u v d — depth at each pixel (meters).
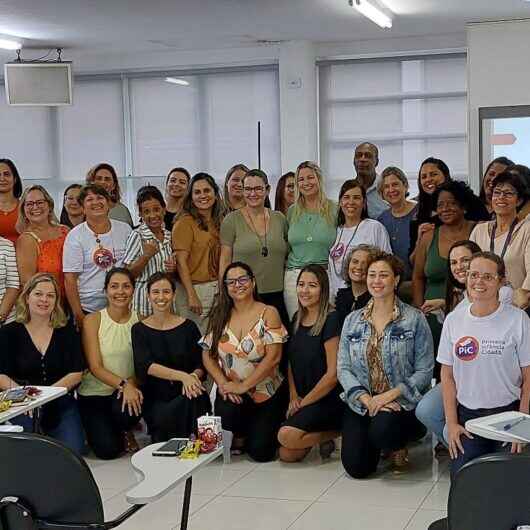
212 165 9.96
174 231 5.59
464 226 5.07
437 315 5.00
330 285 5.37
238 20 8.01
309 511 4.18
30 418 4.74
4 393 4.08
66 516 2.68
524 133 7.30
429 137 9.24
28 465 2.63
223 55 9.70
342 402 4.94
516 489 2.38
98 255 5.29
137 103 10.10
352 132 9.46
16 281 5.25
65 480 2.63
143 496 2.92
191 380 5.03
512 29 7.24
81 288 5.33
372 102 9.37
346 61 9.38
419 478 4.62
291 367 5.02
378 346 4.62
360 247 4.93
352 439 4.62
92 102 10.22
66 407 5.04
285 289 5.46
